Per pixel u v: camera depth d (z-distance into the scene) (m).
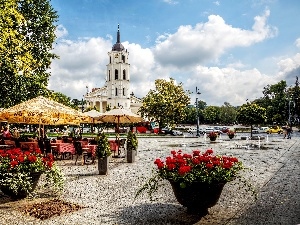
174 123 49.91
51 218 6.04
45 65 25.50
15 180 6.91
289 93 91.44
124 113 17.55
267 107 90.62
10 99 23.36
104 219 6.00
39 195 7.82
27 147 13.88
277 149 21.89
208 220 5.90
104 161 11.12
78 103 99.31
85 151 14.02
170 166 5.65
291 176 10.61
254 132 55.34
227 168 5.62
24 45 15.23
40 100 13.23
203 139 36.41
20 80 22.98
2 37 13.19
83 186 9.05
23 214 6.27
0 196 7.59
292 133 57.00
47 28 25.42
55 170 7.69
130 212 6.46
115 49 94.06
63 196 7.79
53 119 12.95
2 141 15.21
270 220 5.91
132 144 14.55
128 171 11.91
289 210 6.57
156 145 26.45
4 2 13.03
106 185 9.23
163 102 48.59
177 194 5.83
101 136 11.26
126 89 93.25
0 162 7.11
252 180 9.88
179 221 5.84
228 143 28.66
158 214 6.30
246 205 6.95
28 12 24.23
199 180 5.48
